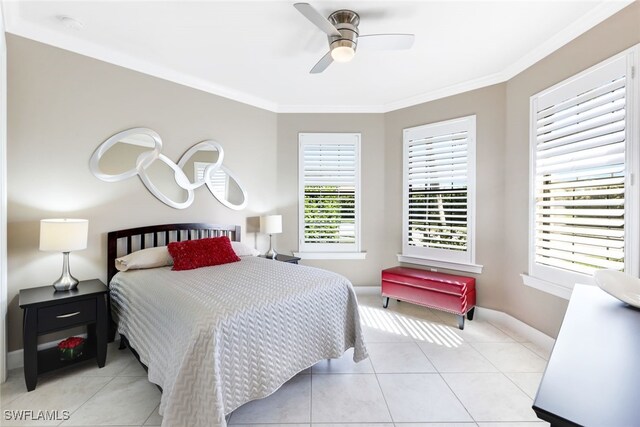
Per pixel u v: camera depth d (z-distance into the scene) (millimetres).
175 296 1854
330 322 2125
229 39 2449
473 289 3193
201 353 1467
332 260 4031
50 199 2383
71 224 2139
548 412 598
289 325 1859
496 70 2977
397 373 2199
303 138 4035
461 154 3334
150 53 2682
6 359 2145
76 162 2504
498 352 2504
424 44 2486
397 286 3441
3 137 2080
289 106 4012
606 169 2037
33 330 1935
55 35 2361
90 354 2211
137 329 2066
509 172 2959
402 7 2020
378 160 4004
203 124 3354
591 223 2107
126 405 1811
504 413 1771
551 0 1951
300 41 2475
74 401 1843
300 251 4039
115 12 2100
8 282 2201
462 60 2764
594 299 1417
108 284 2633
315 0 1947
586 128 2154
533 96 2645
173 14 2123
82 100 2529
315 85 3369
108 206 2688
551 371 760
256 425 1664
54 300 2008
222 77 3182
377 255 4020
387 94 3617
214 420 1366
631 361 805
